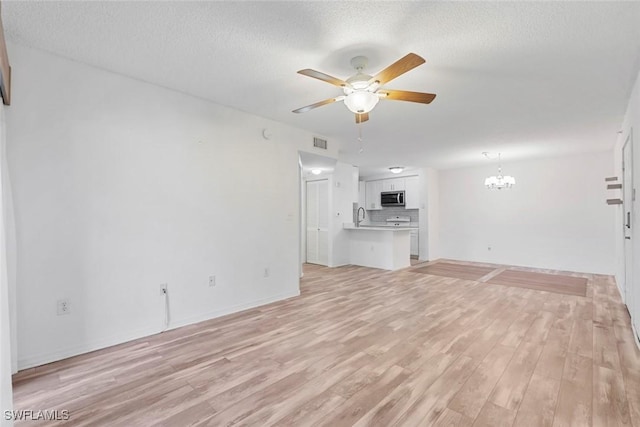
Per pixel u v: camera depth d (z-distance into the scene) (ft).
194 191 10.69
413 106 11.06
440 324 10.34
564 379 6.88
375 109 11.41
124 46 7.51
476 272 19.47
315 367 7.49
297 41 7.20
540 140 15.93
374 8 6.01
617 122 12.85
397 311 11.79
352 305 12.62
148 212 9.61
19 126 7.45
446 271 19.92
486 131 14.34
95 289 8.57
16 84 7.41
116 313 8.94
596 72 8.52
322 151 15.56
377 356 8.05
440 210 26.40
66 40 7.25
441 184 26.37
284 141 13.74
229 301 11.66
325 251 22.53
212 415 5.73
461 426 5.38
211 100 10.98
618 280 15.29
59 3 5.89
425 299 13.42
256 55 7.88
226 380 6.93
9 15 6.24
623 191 12.93
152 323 9.64
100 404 6.07
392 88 9.55
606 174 18.49
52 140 7.92
